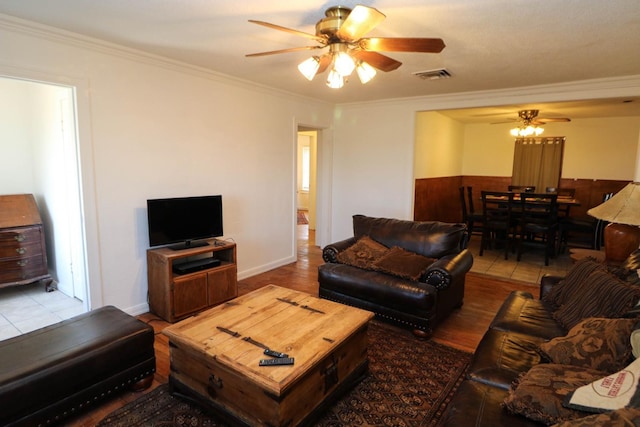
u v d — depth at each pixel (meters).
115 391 2.15
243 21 2.50
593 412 1.26
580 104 5.62
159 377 2.45
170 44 2.99
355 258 3.52
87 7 2.29
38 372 1.82
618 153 7.08
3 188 4.12
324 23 2.14
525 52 3.05
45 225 4.21
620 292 1.95
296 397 1.83
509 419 1.40
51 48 2.71
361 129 5.68
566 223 5.91
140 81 3.28
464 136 8.54
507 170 8.16
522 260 5.60
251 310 2.45
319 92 4.83
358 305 3.31
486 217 5.88
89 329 2.22
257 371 1.77
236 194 4.32
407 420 2.05
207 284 3.53
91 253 3.08
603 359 1.61
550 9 2.22
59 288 4.08
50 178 3.92
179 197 3.65
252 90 4.37
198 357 2.04
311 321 2.29
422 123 6.31
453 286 3.38
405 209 5.41
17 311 3.53
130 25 2.59
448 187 7.85
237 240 4.40
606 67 3.47
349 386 2.26
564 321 2.21
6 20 2.44
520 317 2.36
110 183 3.15
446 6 2.20
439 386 2.37
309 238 7.04
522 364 1.80
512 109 6.16
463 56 3.17
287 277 4.62
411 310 3.00
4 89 4.05
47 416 1.86
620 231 3.15
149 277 3.43
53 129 3.68
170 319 3.27
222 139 4.07
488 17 2.35
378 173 5.60
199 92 3.78
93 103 2.98
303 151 10.88
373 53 2.32
